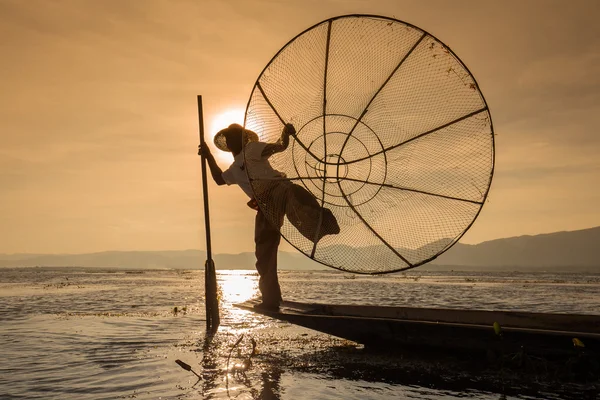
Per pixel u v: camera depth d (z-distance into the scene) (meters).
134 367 5.95
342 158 7.03
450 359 6.11
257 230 7.99
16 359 6.43
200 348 7.17
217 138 8.01
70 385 5.14
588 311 13.73
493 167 6.22
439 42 6.25
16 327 9.41
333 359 6.36
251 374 5.61
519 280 51.38
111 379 5.38
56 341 7.79
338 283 33.56
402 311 7.73
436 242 6.53
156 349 7.10
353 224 6.96
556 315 6.95
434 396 4.78
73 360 6.36
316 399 4.65
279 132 6.99
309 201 7.09
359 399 4.66
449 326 5.94
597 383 5.24
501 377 5.48
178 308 13.40
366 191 6.93
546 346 5.52
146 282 34.25
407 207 6.72
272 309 7.57
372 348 6.60
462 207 6.41
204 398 4.68
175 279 42.12
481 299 18.23
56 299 16.89
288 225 7.20
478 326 5.79
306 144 7.08
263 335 8.38
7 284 28.97
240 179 7.80
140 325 9.70
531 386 5.12
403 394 4.83
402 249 6.69
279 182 7.10
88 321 10.34
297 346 7.33
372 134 6.89
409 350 6.36
